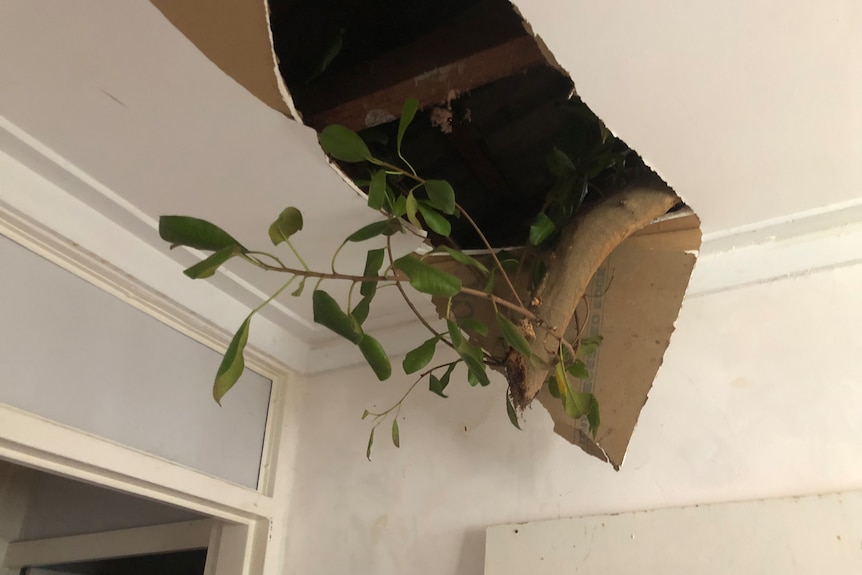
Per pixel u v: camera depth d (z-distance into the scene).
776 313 1.17
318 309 0.79
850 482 1.00
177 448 1.30
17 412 1.02
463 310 1.09
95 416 1.16
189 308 1.32
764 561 0.97
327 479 1.47
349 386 1.55
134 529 1.67
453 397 1.39
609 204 1.02
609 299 1.09
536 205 1.30
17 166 1.03
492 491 1.26
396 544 1.32
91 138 0.97
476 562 1.21
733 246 1.23
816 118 0.90
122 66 0.82
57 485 1.95
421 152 1.17
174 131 0.94
